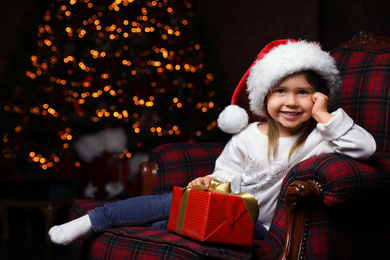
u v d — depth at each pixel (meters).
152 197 1.54
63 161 4.10
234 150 1.67
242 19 5.05
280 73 1.41
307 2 4.05
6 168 3.93
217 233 1.16
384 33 3.21
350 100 1.75
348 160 1.20
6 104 4.26
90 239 1.50
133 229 1.42
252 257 1.26
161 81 4.47
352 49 1.88
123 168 4.02
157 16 4.62
